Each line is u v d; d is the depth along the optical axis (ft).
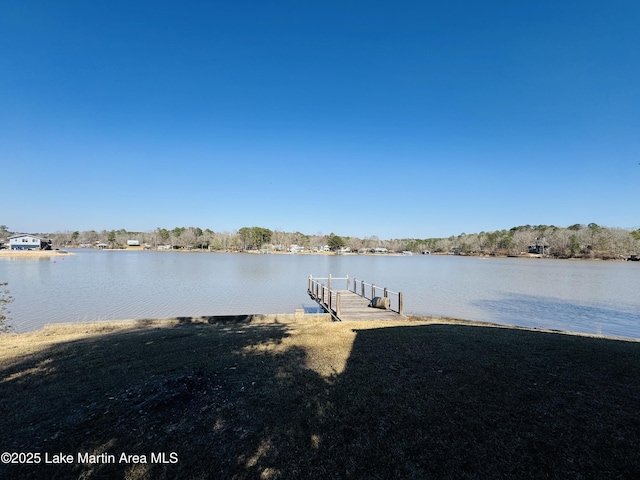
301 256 298.97
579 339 23.67
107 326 36.09
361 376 16.61
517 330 27.76
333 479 9.86
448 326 29.50
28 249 237.45
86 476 10.03
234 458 10.74
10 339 29.14
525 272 139.95
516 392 14.42
